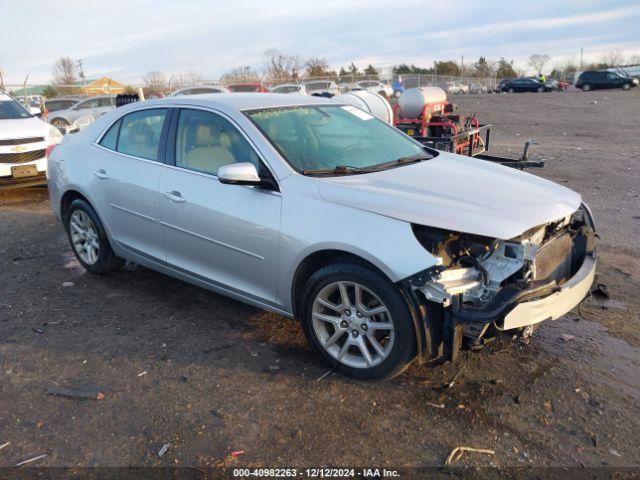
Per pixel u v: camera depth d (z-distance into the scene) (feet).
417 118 36.58
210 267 13.55
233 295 13.33
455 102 106.93
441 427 10.10
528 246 10.39
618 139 48.60
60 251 20.13
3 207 27.35
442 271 10.05
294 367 12.09
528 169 34.06
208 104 13.91
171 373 11.93
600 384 11.32
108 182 15.66
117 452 9.54
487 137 36.73
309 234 11.22
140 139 15.25
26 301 15.71
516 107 88.99
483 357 12.32
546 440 9.74
